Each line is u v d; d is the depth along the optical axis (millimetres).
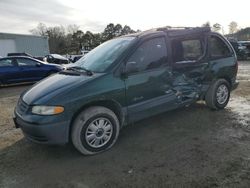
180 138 4180
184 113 5363
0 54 34438
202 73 4977
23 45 37219
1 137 4590
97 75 3795
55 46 72000
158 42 4375
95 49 4910
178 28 4816
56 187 3025
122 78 3916
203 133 4344
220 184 2895
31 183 3127
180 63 4590
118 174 3213
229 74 5492
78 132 3582
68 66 4742
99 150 3785
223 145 3863
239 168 3201
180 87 4668
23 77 11016
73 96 3506
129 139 4238
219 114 5270
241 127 4562
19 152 3945
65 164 3531
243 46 20078
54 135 3443
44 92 3629
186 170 3211
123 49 4074
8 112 6332
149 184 2963
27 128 3529
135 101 4094
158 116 5227
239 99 6535
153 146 3939
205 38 5039
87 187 2992
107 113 3795
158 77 4297
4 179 3230
